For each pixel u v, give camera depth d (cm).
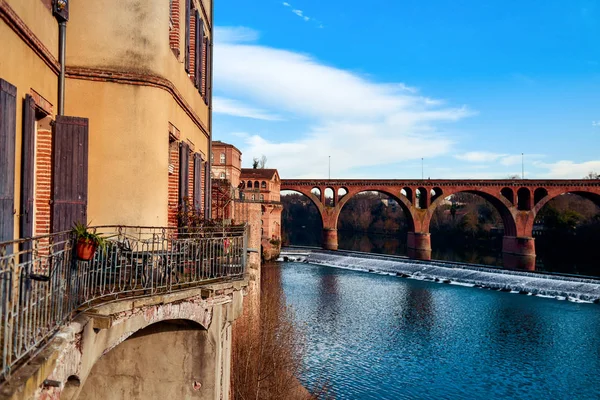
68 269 525
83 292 571
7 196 546
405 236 10731
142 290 679
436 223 9756
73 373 502
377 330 2995
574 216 7119
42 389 431
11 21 570
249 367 1736
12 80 588
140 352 832
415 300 3822
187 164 1099
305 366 2352
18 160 609
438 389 2136
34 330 425
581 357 2539
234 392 1642
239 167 6394
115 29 859
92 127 844
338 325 3091
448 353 2594
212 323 827
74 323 503
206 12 1420
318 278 4856
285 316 2445
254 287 2162
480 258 6731
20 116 613
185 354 829
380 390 2112
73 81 838
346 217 12281
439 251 7738
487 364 2441
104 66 851
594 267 5766
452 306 3612
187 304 752
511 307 3569
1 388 345
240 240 912
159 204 890
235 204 2388
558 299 3828
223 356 940
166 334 828
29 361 398
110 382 833
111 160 849
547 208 7425
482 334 2933
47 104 733
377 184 7188
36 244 461
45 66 723
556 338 2850
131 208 854
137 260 700
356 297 3928
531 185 6825
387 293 4094
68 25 840
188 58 1129
